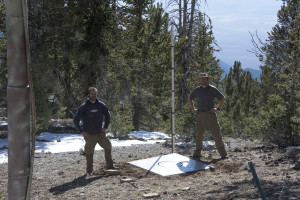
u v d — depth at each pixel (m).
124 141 12.14
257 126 10.05
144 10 19.73
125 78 18.61
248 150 9.35
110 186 5.84
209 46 19.31
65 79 17.09
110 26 17.67
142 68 18.77
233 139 12.47
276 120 9.66
